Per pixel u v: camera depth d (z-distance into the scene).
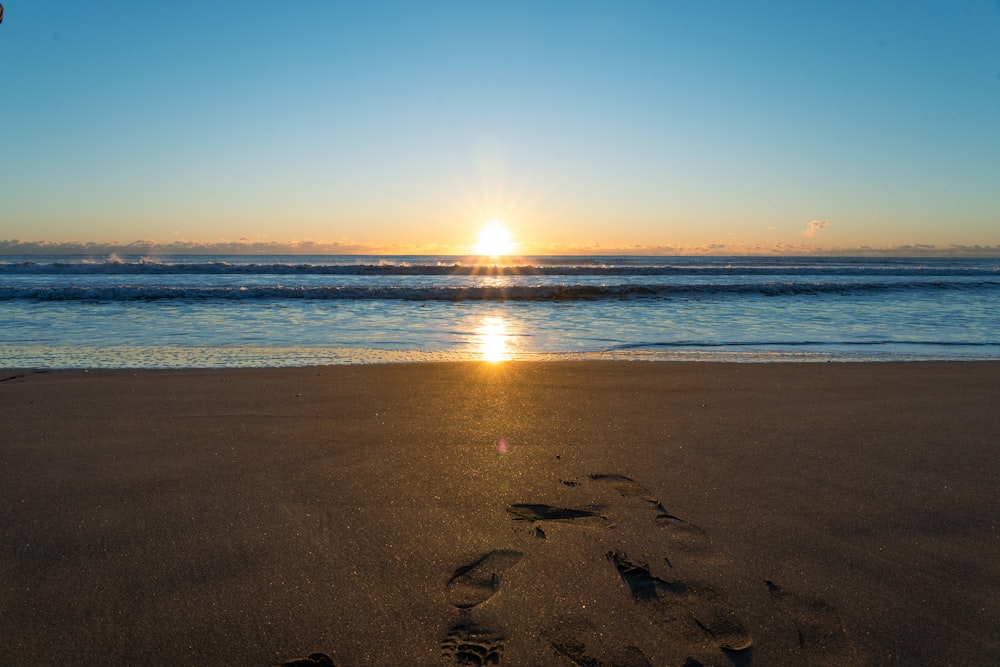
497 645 1.94
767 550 2.54
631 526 2.75
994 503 3.02
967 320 12.15
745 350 8.41
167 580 2.26
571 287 16.83
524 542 2.59
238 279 22.42
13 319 10.92
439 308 13.66
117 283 19.41
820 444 3.96
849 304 15.30
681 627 2.04
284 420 4.43
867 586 2.28
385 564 2.40
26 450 3.69
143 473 3.31
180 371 6.32
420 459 3.59
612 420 4.51
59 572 2.30
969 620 2.08
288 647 1.91
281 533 2.64
